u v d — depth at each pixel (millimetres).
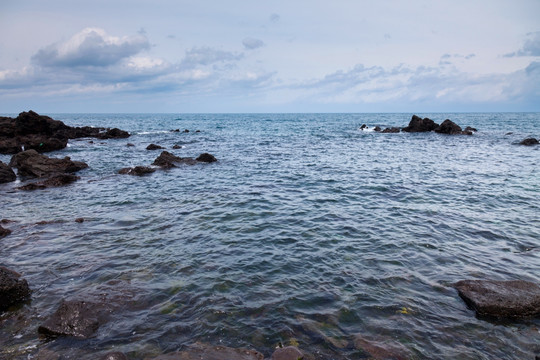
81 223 12875
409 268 8977
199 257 9695
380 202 15328
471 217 13109
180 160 27594
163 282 8273
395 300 7461
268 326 6570
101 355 5805
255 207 14703
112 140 50562
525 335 6422
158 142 47406
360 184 19047
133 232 11805
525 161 26766
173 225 12492
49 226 12531
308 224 12438
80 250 10281
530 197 15922
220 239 11055
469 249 10180
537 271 8828
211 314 6961
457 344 6109
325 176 21578
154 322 6723
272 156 32062
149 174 23094
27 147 35406
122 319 6801
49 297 7684
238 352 5781
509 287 7617
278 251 10070
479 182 19250
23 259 9672
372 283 8195
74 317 6621
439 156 30500
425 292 7820
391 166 25125
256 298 7539
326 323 6656
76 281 8391
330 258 9570
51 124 43219
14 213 14344
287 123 110938
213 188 18578
